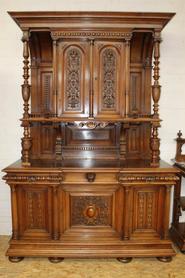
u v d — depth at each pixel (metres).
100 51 2.59
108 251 2.45
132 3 2.89
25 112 2.47
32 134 2.86
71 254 2.44
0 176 3.02
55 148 2.85
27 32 2.44
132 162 2.71
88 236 2.49
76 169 2.40
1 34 2.88
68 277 2.28
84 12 2.36
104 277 2.29
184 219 3.08
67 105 2.64
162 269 2.40
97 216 2.49
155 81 2.47
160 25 2.43
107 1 2.88
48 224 2.49
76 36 2.50
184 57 2.95
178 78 2.97
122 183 2.41
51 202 2.46
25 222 2.50
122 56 2.58
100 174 2.44
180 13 2.91
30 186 2.45
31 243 2.46
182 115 3.01
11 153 3.01
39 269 2.39
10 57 2.90
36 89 2.84
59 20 2.41
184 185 3.06
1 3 2.86
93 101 2.62
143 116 2.66
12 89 2.94
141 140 2.91
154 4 2.90
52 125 2.80
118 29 2.46
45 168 2.40
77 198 2.47
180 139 2.96
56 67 2.55
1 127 2.97
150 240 2.50
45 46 2.77
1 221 3.05
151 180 2.42
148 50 2.79
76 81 2.62
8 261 2.50
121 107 2.62
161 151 3.04
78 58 2.61
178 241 2.75
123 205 2.47
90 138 2.86
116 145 2.86
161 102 2.99
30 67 2.82
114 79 2.62
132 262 2.51
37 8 2.88
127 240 2.48
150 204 2.50
